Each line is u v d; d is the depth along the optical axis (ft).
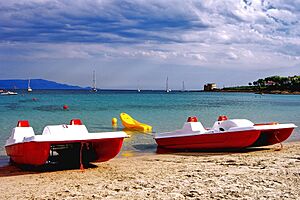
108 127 73.82
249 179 25.34
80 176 29.12
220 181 24.88
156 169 31.27
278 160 33.71
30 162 31.40
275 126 39.60
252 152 40.73
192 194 21.54
